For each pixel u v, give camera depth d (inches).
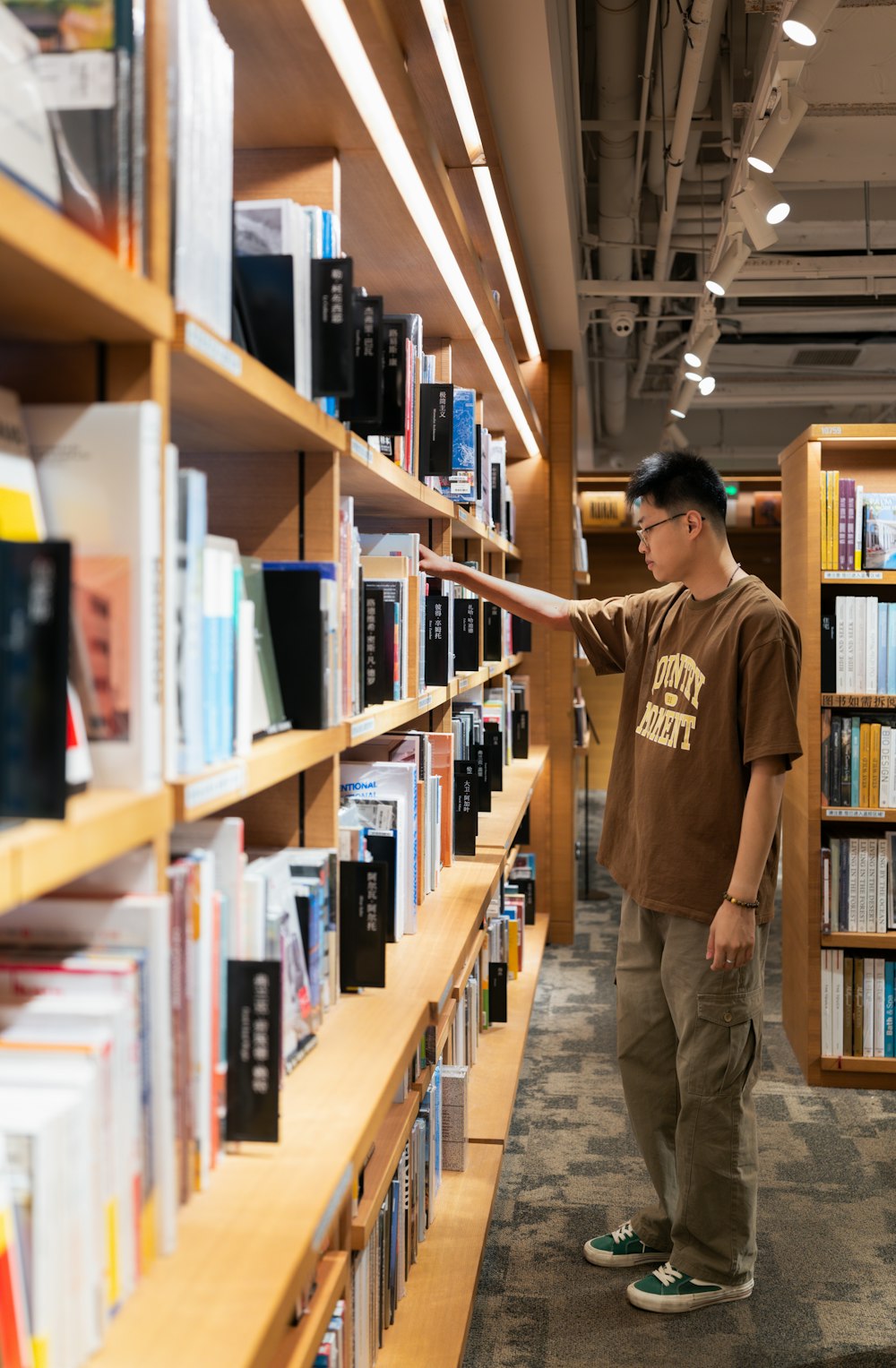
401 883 81.7
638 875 97.9
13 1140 29.2
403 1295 82.4
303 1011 56.0
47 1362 29.5
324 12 52.5
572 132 157.9
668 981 96.2
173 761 38.5
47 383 37.4
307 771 64.0
